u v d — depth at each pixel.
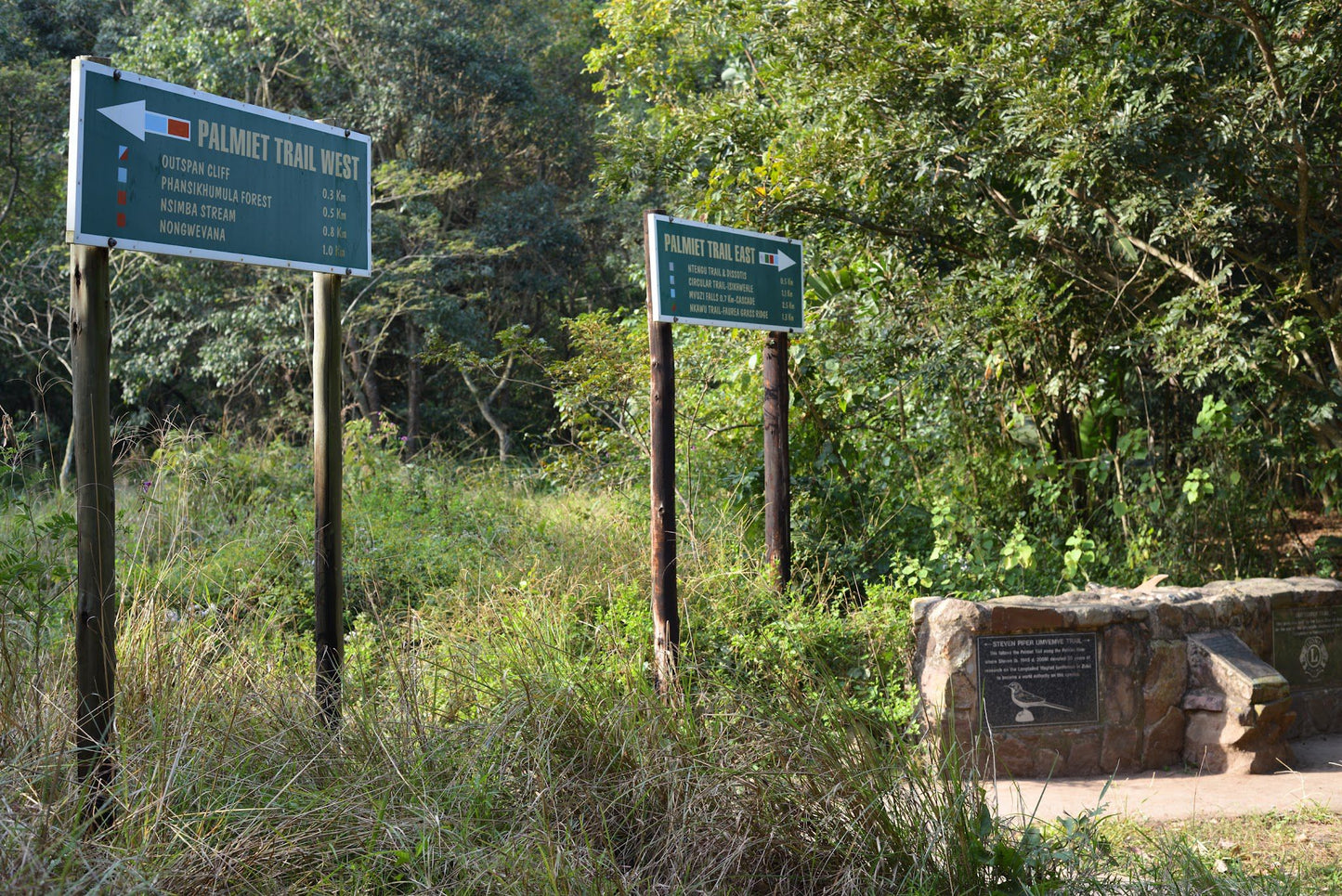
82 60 3.61
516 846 3.41
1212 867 4.04
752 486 8.42
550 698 4.25
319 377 4.58
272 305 20.59
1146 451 9.98
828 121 8.52
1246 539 9.49
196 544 7.71
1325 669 6.68
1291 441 9.73
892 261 8.93
